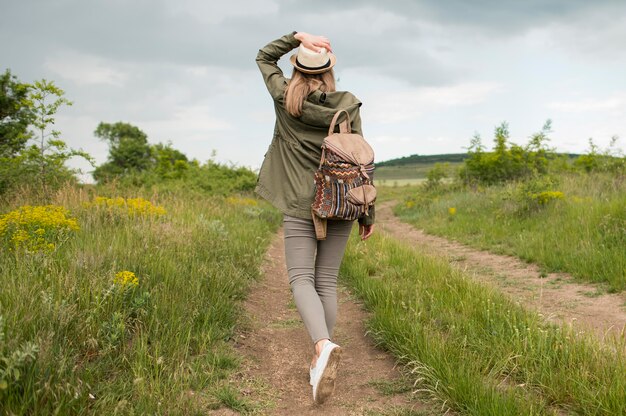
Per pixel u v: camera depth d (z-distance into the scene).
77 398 2.47
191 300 4.13
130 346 3.29
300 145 3.21
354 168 3.05
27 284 3.49
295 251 3.19
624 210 8.55
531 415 2.44
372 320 4.33
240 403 2.94
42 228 5.45
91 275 3.94
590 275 6.42
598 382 2.76
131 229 6.33
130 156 53.03
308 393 3.24
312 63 3.18
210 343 3.62
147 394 2.65
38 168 10.34
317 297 3.10
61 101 10.62
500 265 8.08
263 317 4.83
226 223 10.39
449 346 3.37
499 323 3.89
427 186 26.20
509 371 3.20
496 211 12.98
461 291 4.95
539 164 21.00
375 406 3.01
